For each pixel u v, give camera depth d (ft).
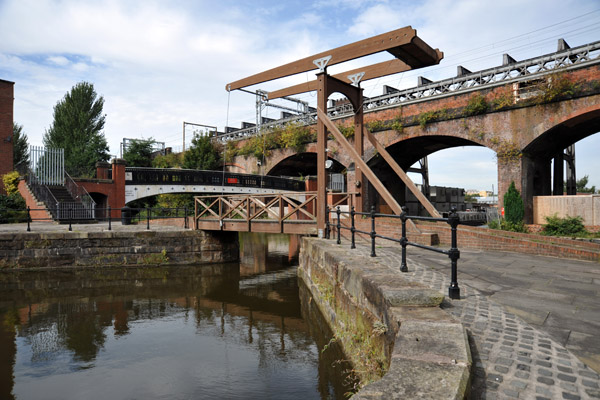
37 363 17.74
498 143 62.54
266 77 36.45
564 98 55.62
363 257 20.15
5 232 40.52
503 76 63.21
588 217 52.16
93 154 115.75
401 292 11.14
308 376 16.15
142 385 15.46
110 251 42.60
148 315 25.53
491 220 62.18
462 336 8.15
